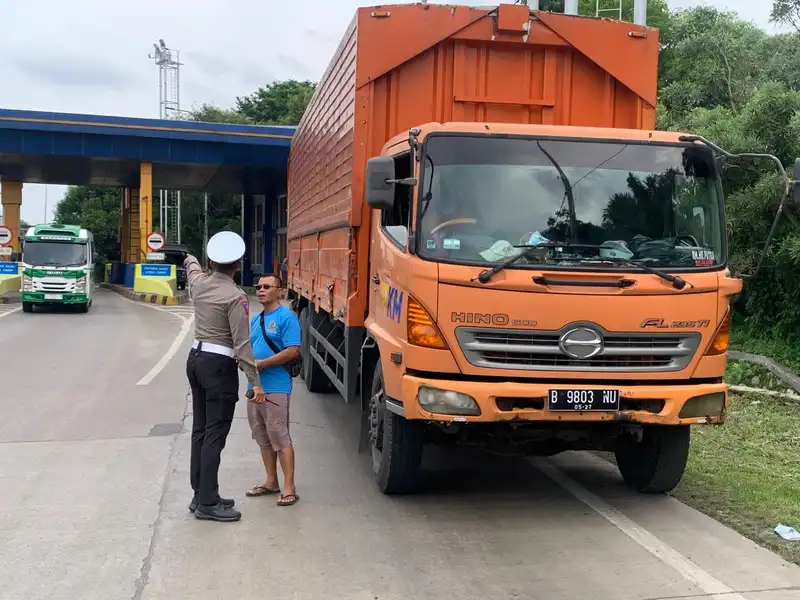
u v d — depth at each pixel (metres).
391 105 6.28
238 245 5.24
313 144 9.77
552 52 6.39
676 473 5.69
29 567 4.39
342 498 5.76
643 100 6.45
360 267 6.40
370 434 6.27
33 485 5.93
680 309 4.94
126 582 4.20
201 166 32.06
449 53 6.32
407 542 4.84
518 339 4.83
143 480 6.11
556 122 6.41
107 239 62.62
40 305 24.06
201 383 5.16
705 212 5.29
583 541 4.88
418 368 4.86
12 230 37.50
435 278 4.81
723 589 4.14
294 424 8.34
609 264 4.95
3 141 27.92
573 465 6.88
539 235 5.04
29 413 8.52
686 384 5.04
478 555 4.63
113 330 17.58
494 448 5.64
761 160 9.36
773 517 5.28
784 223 9.16
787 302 9.88
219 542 4.80
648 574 4.35
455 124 5.13
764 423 7.99
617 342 4.89
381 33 6.18
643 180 5.24
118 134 28.53
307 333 10.56
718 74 12.08
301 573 4.34
